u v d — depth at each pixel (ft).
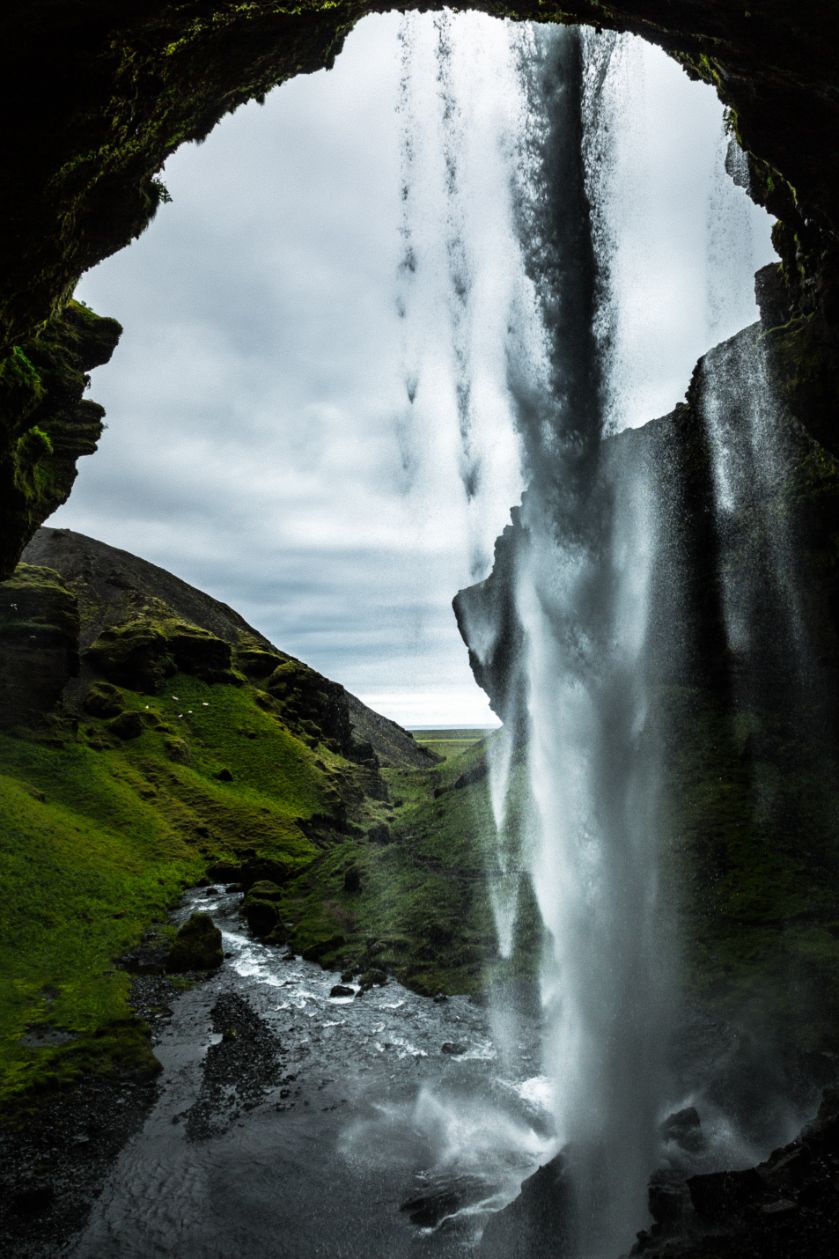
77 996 85.92
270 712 302.86
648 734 76.64
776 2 41.01
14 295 60.03
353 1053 71.20
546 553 72.74
